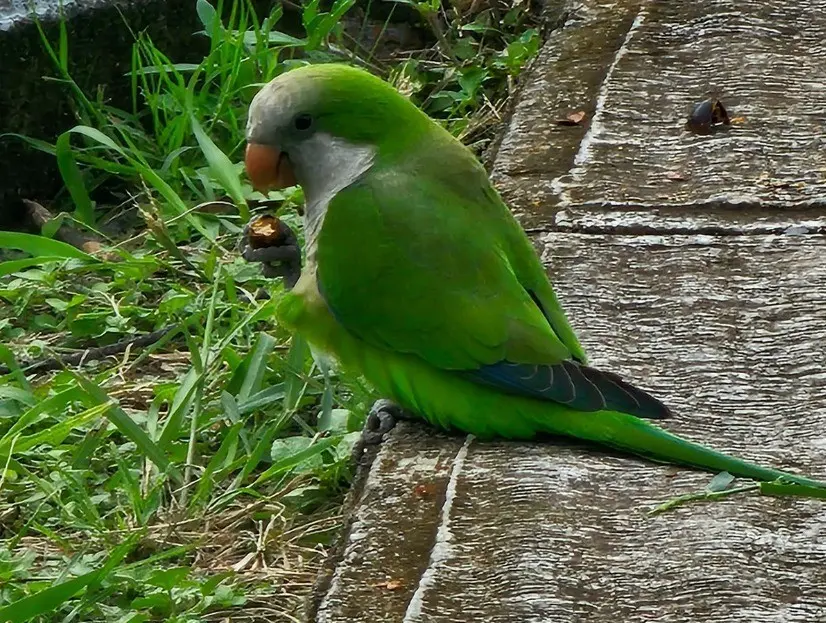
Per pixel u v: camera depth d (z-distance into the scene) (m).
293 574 6.88
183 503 7.29
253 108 7.09
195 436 7.64
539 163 9.09
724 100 9.66
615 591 5.55
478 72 11.66
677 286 7.65
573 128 9.48
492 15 12.59
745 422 6.61
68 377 8.19
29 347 8.80
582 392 6.23
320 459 7.50
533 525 5.91
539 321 6.53
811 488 5.98
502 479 6.24
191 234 10.24
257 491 7.54
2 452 7.34
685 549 5.74
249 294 9.09
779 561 5.67
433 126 7.07
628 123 9.47
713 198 8.52
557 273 7.80
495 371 6.42
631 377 6.95
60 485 7.45
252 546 7.16
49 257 9.34
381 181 6.78
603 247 8.07
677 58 10.27
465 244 6.61
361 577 5.80
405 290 6.55
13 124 10.85
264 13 12.56
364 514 6.17
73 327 9.05
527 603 5.50
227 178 9.93
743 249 7.98
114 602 6.55
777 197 8.49
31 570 6.95
